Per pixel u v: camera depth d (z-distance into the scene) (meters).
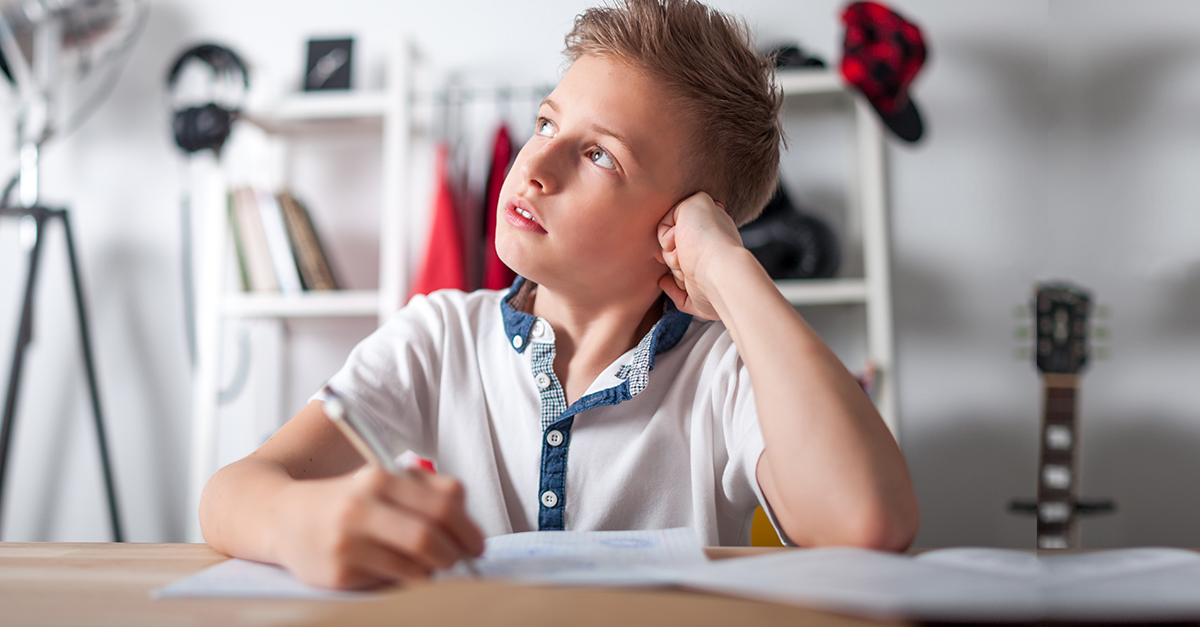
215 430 1.73
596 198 0.67
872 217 1.72
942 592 0.30
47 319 2.02
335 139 2.01
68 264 1.97
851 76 1.71
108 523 1.96
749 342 0.54
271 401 1.95
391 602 0.29
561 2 2.03
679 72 0.70
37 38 1.87
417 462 1.13
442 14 2.04
